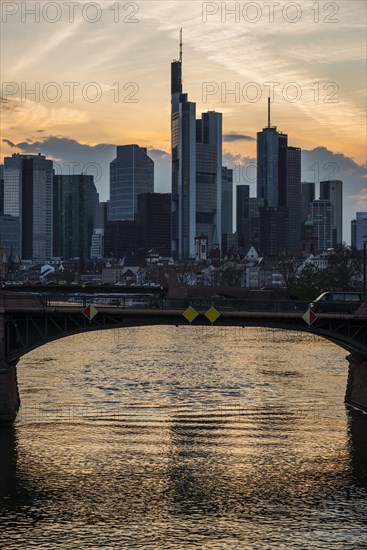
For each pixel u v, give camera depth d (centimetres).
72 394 12781
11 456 9312
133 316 11031
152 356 17825
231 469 8900
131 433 10319
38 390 13125
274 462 9131
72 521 7462
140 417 11144
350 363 12200
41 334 11181
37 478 8581
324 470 8869
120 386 13550
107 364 16350
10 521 7456
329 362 16600
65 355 17988
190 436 10169
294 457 9312
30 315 11138
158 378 14438
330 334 10850
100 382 13950
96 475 8675
